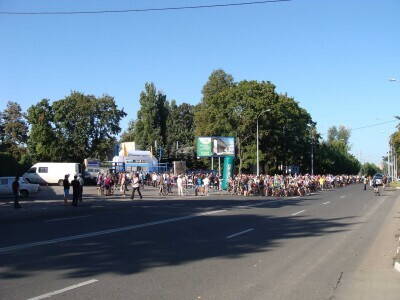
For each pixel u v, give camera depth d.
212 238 14.40
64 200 31.47
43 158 76.25
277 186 45.12
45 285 8.18
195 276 9.11
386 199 37.53
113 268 9.71
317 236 15.30
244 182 46.19
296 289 8.27
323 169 111.88
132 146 73.25
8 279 8.62
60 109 76.06
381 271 9.97
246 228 17.12
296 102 81.50
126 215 22.19
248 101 68.19
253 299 7.52
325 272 9.79
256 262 10.71
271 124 70.75
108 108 79.00
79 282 8.44
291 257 11.45
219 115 69.62
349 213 24.14
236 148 70.62
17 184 26.23
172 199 36.56
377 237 15.23
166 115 99.94
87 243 13.04
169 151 100.50
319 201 34.78
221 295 7.71
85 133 76.94
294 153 81.25
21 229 16.36
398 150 72.31
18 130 86.19
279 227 17.62
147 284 8.37
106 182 39.44
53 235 14.69
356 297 7.87
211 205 29.64
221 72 98.69
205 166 101.31
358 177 106.88
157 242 13.37
